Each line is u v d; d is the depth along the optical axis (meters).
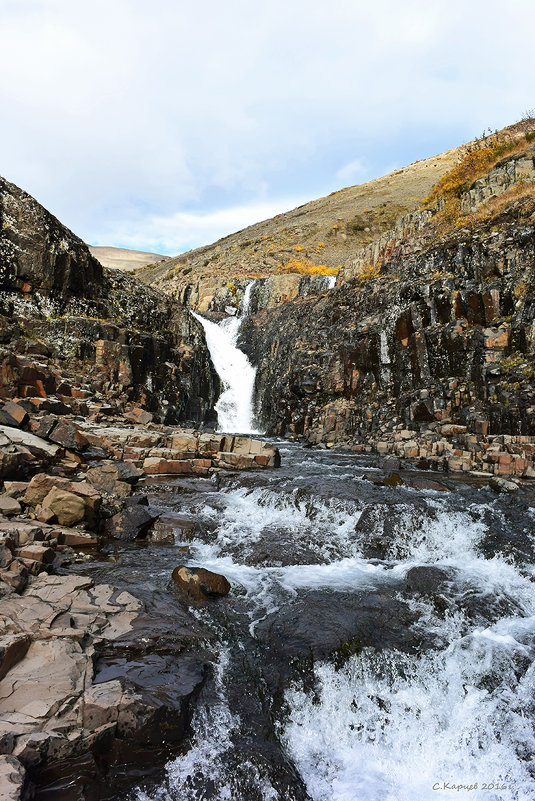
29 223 21.03
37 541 7.66
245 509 11.03
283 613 6.64
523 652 5.86
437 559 9.04
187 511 10.66
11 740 3.78
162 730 4.36
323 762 4.69
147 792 3.94
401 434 19.77
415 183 69.75
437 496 11.79
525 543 9.24
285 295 37.59
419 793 4.45
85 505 9.07
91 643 5.21
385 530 9.78
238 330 37.06
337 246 53.12
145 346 23.77
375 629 6.34
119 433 14.94
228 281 41.72
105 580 7.09
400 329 22.48
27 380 15.58
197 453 14.84
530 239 19.45
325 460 17.58
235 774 4.24
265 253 51.28
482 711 5.20
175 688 4.78
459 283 21.44
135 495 10.81
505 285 19.58
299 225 59.31
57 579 6.47
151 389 23.34
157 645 5.44
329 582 7.79
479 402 18.48
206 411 29.11
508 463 14.62
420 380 21.27
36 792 3.67
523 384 17.12
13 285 20.39
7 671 4.53
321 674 5.50
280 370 29.84
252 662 5.59
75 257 22.84
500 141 31.27
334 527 10.20
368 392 23.66
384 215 58.53
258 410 31.52
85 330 21.25
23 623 5.21
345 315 27.45
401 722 5.16
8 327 18.88
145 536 9.45
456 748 4.93
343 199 71.00
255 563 8.57
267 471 14.57
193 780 4.12
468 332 19.69
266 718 4.89
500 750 4.80
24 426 12.14
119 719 4.25
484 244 21.23
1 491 9.27
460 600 7.11
